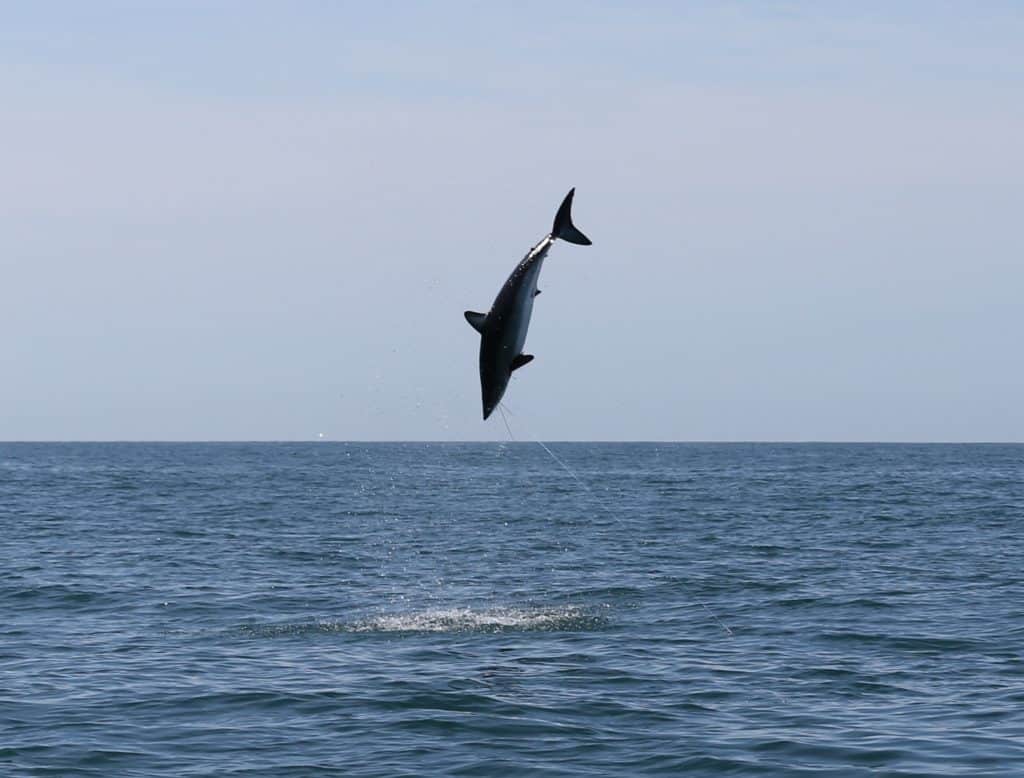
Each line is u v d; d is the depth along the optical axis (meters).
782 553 54.09
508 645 31.27
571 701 24.42
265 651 30.39
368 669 27.86
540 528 70.00
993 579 44.06
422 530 68.81
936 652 29.77
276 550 56.81
